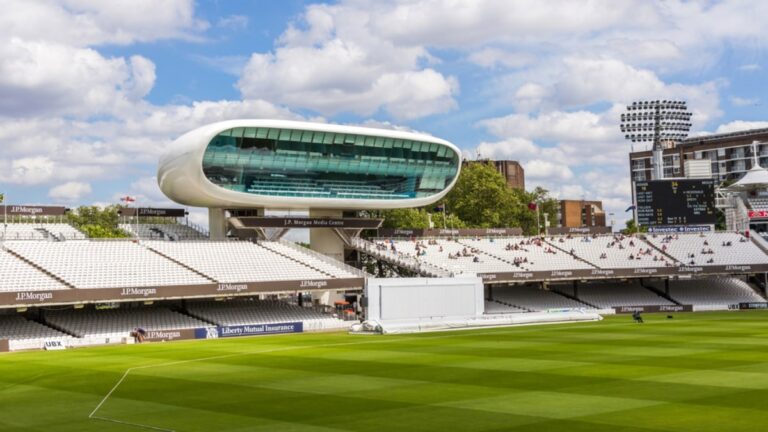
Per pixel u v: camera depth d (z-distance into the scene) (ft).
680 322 233.76
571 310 269.03
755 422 76.95
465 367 127.85
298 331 232.32
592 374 114.93
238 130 256.93
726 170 639.35
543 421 79.66
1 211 265.13
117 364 144.46
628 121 473.67
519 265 316.60
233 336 216.95
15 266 221.46
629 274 312.29
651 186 332.60
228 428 80.53
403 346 170.81
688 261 336.49
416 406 90.43
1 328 205.87
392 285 257.14
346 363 138.10
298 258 276.00
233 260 261.65
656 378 108.99
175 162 257.96
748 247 350.64
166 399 100.37
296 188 275.39
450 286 268.41
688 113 473.26
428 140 294.87
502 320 238.48
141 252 251.19
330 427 79.71
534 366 126.72
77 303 205.77
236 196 265.34
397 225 443.32
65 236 279.90
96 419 87.81
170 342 200.23
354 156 281.95
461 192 506.48
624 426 76.28
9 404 100.01
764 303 317.22
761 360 128.67
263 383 113.50
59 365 145.59
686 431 73.51
